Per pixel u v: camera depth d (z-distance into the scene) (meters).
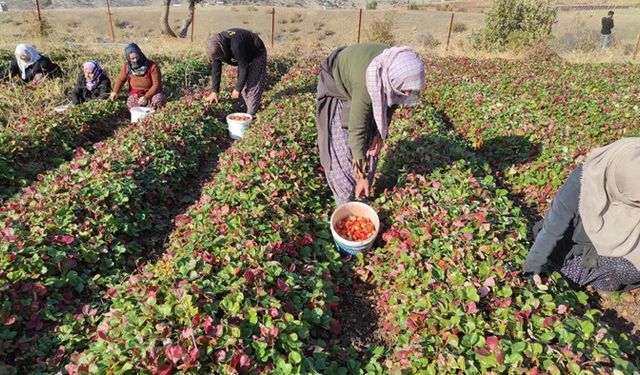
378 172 6.22
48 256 4.42
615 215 3.47
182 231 5.16
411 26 35.44
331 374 3.48
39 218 4.84
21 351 3.73
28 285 4.10
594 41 20.55
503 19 20.42
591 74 13.34
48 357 3.74
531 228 5.16
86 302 4.32
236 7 51.50
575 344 3.30
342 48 4.38
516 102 9.81
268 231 4.69
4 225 4.72
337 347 3.84
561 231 3.72
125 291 4.02
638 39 19.25
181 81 11.98
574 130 8.08
